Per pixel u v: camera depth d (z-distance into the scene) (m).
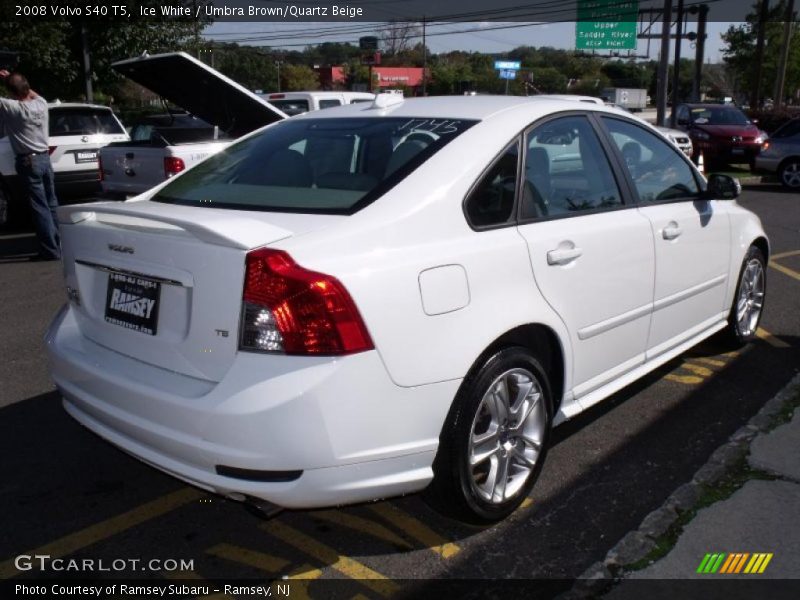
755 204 13.68
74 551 3.15
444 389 2.87
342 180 3.20
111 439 3.04
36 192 8.55
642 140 4.31
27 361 5.34
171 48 21.22
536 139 3.53
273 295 2.56
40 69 19.06
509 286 3.13
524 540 3.19
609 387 3.91
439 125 3.43
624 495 3.54
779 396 4.52
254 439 2.56
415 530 3.29
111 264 3.03
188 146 8.65
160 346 2.86
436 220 2.98
